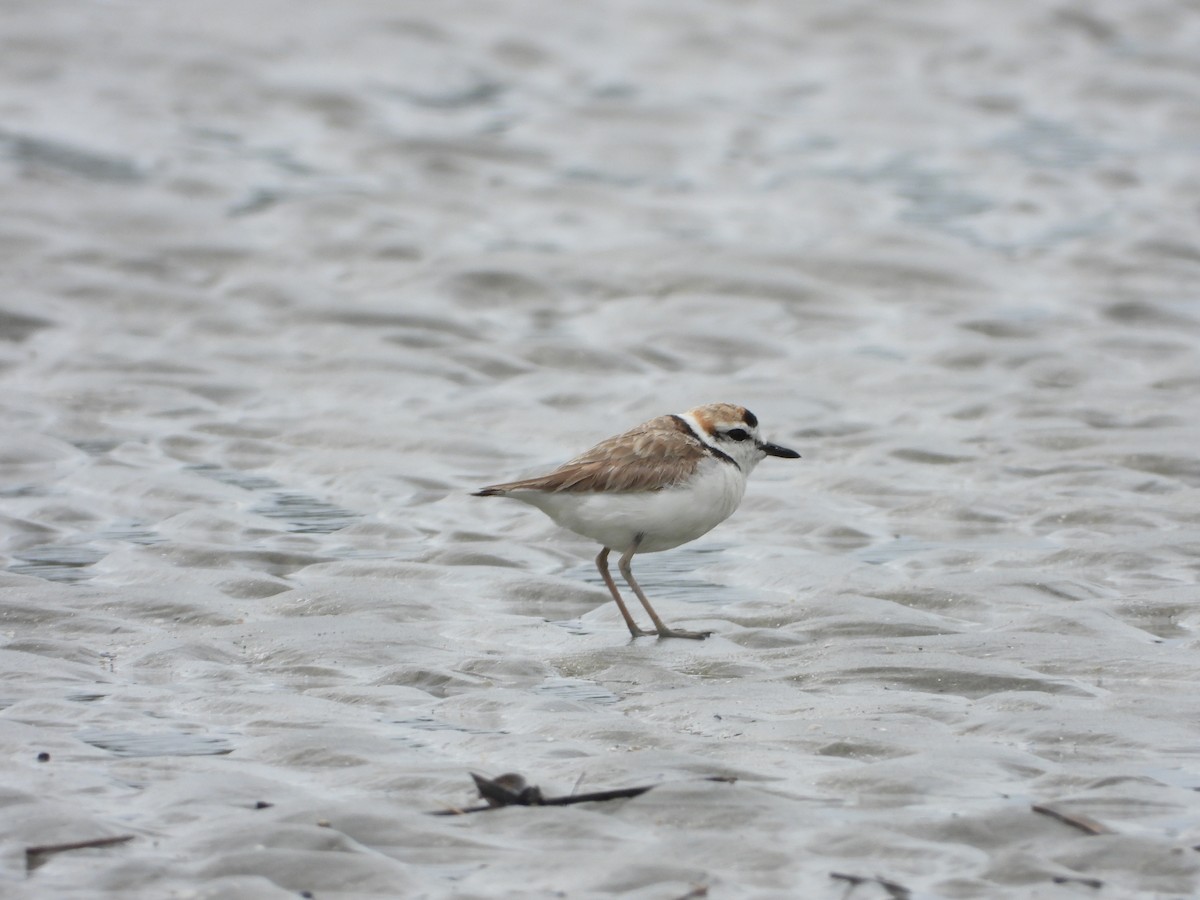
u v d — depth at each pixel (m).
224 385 16.11
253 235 21.19
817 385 16.45
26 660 9.33
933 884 6.49
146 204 21.92
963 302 19.27
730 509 10.70
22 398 15.49
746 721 8.52
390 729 8.41
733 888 6.45
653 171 25.11
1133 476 13.44
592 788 7.52
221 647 9.70
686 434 10.52
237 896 6.25
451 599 10.90
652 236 22.00
